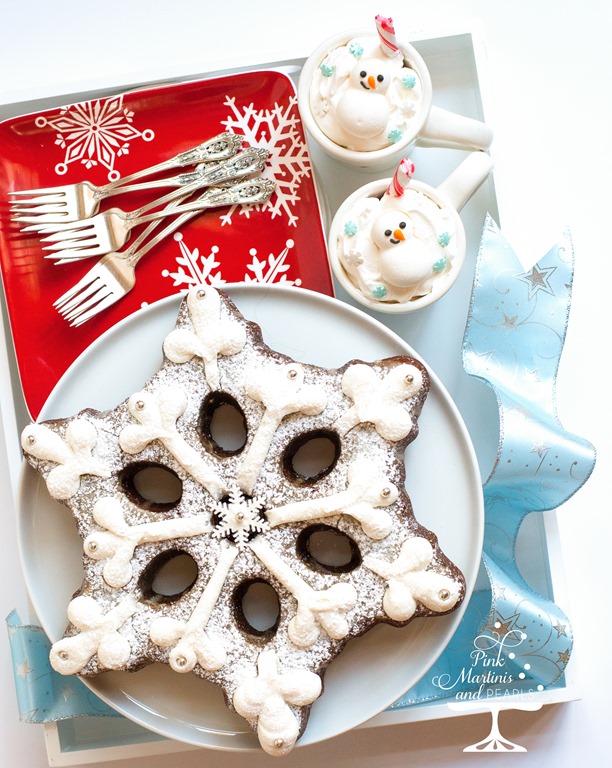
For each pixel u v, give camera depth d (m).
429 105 0.81
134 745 0.85
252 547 0.78
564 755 0.89
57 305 0.86
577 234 0.91
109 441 0.80
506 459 0.80
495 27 0.90
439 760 0.89
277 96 0.86
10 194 0.85
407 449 0.82
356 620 0.77
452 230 0.82
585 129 0.91
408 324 0.87
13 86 0.90
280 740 0.76
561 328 0.83
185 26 0.90
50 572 0.83
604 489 0.90
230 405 0.81
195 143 0.87
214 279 0.86
